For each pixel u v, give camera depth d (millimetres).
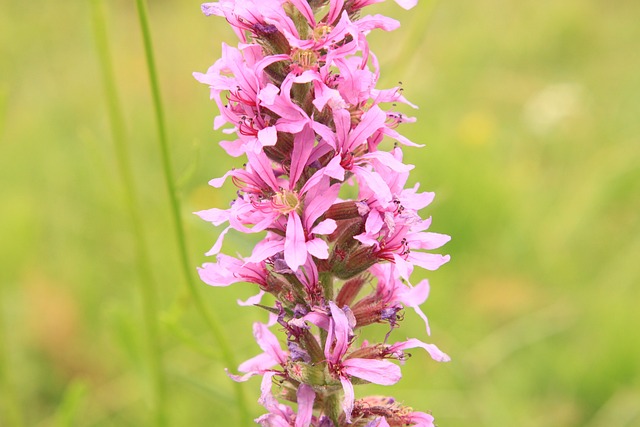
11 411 385
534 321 474
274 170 284
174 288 487
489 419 406
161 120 341
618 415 419
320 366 280
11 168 610
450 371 429
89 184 575
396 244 281
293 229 270
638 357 432
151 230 532
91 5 374
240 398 353
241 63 274
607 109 716
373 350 283
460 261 523
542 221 569
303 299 282
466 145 616
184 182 344
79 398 361
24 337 464
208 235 496
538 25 831
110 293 501
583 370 437
